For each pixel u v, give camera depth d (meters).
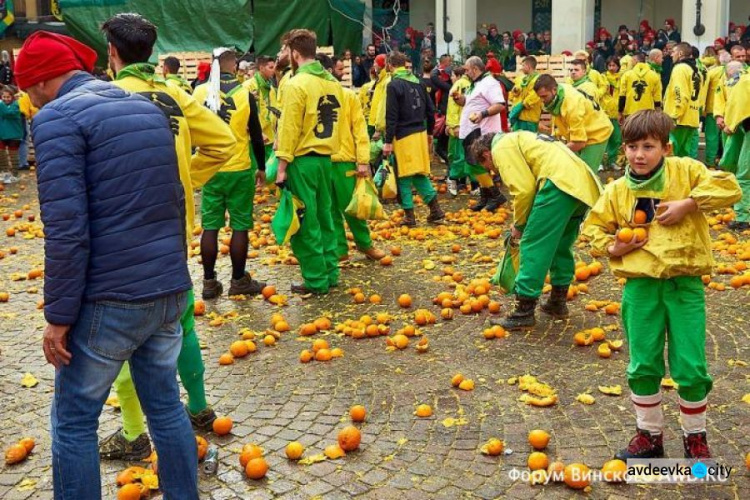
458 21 23.91
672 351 4.16
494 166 6.64
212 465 4.38
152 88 4.49
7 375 5.98
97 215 3.33
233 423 5.02
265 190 13.67
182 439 3.68
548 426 4.81
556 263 6.71
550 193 6.18
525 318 6.54
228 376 5.81
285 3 18.78
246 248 7.77
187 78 18.42
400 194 10.73
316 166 7.55
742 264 8.07
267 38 18.84
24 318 7.45
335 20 19.83
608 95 16.03
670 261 4.01
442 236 10.09
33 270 8.92
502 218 10.84
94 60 3.74
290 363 6.01
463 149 12.41
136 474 4.30
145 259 3.39
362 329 6.58
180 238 3.57
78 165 3.25
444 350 6.16
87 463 3.45
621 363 5.76
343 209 8.59
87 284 3.35
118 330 3.39
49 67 3.46
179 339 3.72
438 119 15.33
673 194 4.07
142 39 4.47
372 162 12.48
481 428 4.82
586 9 22.12
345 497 4.11
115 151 3.33
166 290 3.45
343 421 5.00
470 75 11.84
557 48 22.38
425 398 5.29
